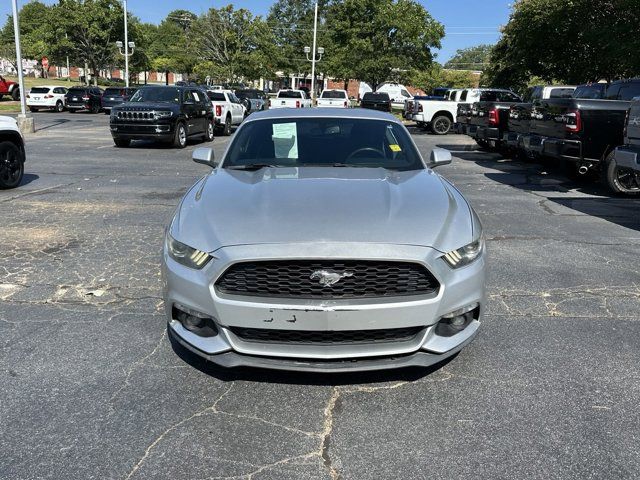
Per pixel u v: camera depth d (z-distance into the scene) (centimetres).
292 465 268
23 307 447
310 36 6662
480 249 342
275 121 505
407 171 442
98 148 1617
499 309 454
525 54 2416
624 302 472
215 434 290
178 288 322
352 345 307
